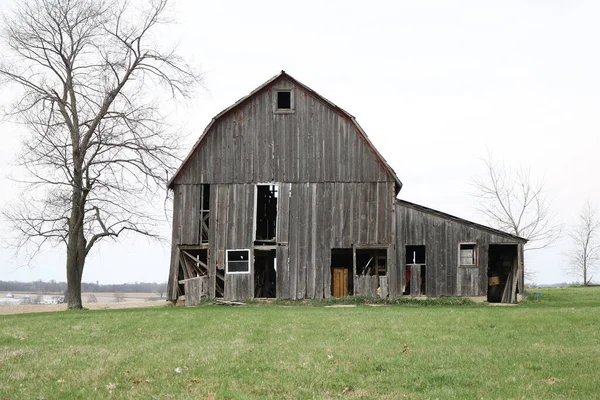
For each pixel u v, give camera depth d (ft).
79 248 114.62
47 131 110.83
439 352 44.65
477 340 51.11
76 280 113.39
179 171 113.60
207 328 61.36
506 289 115.96
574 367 39.17
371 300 109.09
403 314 76.95
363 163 112.78
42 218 112.78
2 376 36.52
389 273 110.22
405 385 34.53
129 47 117.19
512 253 124.67
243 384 34.32
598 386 33.86
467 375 36.73
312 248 110.93
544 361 41.27
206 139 114.42
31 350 46.83
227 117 114.73
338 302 108.37
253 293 110.32
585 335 54.08
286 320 69.05
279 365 39.52
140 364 40.14
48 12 111.75
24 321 73.41
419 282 111.04
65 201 113.19
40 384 34.47
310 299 109.40
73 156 112.88
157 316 77.10
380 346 47.50
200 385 34.14
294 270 110.42
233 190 112.98
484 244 110.73
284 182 112.68
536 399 31.14
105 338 55.01
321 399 31.17
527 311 79.56
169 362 40.63
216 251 111.55
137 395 31.94
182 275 116.37
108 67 116.26
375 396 32.04
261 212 134.10
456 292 109.91
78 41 114.01
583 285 252.01
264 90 115.03
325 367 39.01
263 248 111.45
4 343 52.49
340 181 112.47
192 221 112.78
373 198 112.06
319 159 112.98
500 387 33.76
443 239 111.14
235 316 75.72
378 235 111.24
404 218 111.65
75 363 40.75
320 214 111.75
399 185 113.29
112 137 113.50
